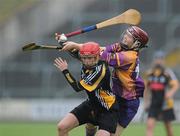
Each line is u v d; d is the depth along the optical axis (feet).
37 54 233.14
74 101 219.00
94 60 69.87
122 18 74.74
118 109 73.51
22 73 228.63
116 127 73.51
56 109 219.00
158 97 126.62
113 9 245.45
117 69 73.51
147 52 233.76
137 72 74.54
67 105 218.59
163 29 242.99
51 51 232.32
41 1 259.60
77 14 247.50
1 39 253.24
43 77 227.81
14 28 256.52
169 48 240.94
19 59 243.19
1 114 220.84
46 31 256.11
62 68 71.36
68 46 71.61
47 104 219.20
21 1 263.70
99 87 71.00
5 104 221.25
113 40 233.35
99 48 71.00
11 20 257.75
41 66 229.66
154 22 243.40
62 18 256.11
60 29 255.91
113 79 74.38
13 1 265.34
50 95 225.97
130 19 74.64
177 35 242.37
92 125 75.05
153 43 240.53
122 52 72.84
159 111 126.82
